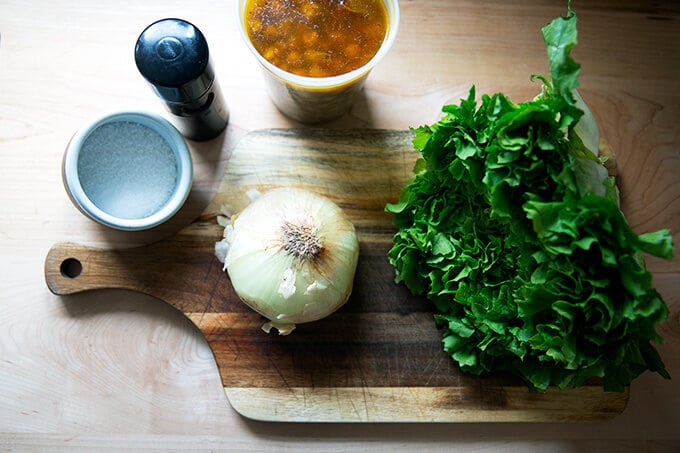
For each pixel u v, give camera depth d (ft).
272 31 1.42
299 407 1.55
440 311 1.59
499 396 1.57
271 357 1.57
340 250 1.47
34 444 1.57
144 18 1.70
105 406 1.59
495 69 1.73
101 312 1.61
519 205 1.34
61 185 1.64
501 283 1.49
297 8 1.43
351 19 1.43
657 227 1.70
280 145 1.64
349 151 1.65
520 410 1.57
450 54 1.73
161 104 1.68
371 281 1.61
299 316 1.49
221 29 1.71
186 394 1.60
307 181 1.64
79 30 1.69
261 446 1.59
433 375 1.57
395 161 1.65
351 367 1.57
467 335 1.49
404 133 1.65
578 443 1.62
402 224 1.59
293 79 1.37
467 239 1.52
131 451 1.57
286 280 1.42
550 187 1.31
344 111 1.68
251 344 1.57
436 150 1.45
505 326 1.45
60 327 1.60
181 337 1.62
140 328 1.61
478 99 1.72
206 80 1.38
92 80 1.68
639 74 1.74
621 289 1.28
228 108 1.69
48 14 1.68
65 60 1.68
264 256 1.43
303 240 1.40
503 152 1.29
